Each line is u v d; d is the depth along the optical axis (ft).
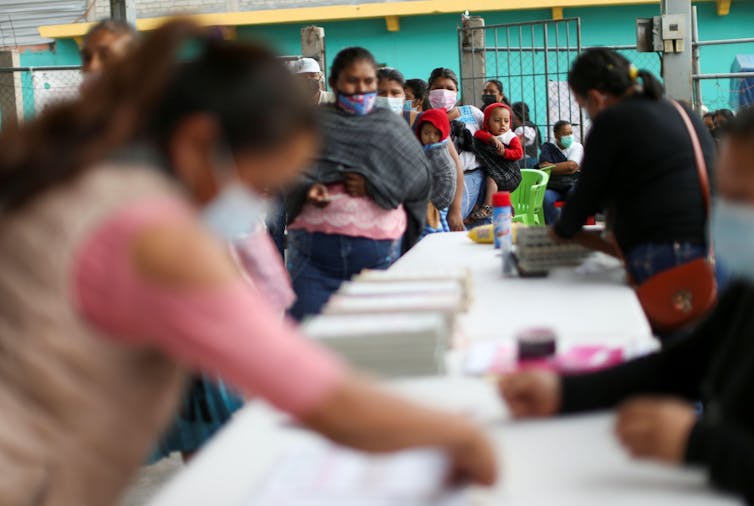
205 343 3.94
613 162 10.49
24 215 4.19
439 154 17.67
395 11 47.60
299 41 49.47
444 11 47.32
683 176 10.34
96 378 4.28
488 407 6.02
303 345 4.11
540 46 47.75
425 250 13.33
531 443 5.44
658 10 48.06
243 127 4.18
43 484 4.45
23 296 4.14
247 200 4.44
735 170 5.14
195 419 9.43
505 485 4.89
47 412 4.32
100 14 47.19
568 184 29.68
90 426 4.40
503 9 47.39
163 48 4.26
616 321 8.48
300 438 5.54
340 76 13.38
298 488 4.75
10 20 47.11
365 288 8.73
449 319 7.60
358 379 4.17
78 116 4.31
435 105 22.20
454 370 6.98
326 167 13.25
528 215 26.27
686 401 6.06
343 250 13.26
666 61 23.43
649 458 4.86
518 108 33.32
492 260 12.21
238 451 5.41
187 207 4.19
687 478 4.91
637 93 10.84
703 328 6.00
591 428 5.62
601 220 20.83
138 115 4.26
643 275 10.42
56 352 4.18
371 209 13.29
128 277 3.93
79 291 4.03
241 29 49.39
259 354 3.95
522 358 6.97
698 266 10.16
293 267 13.67
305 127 4.36
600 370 5.96
